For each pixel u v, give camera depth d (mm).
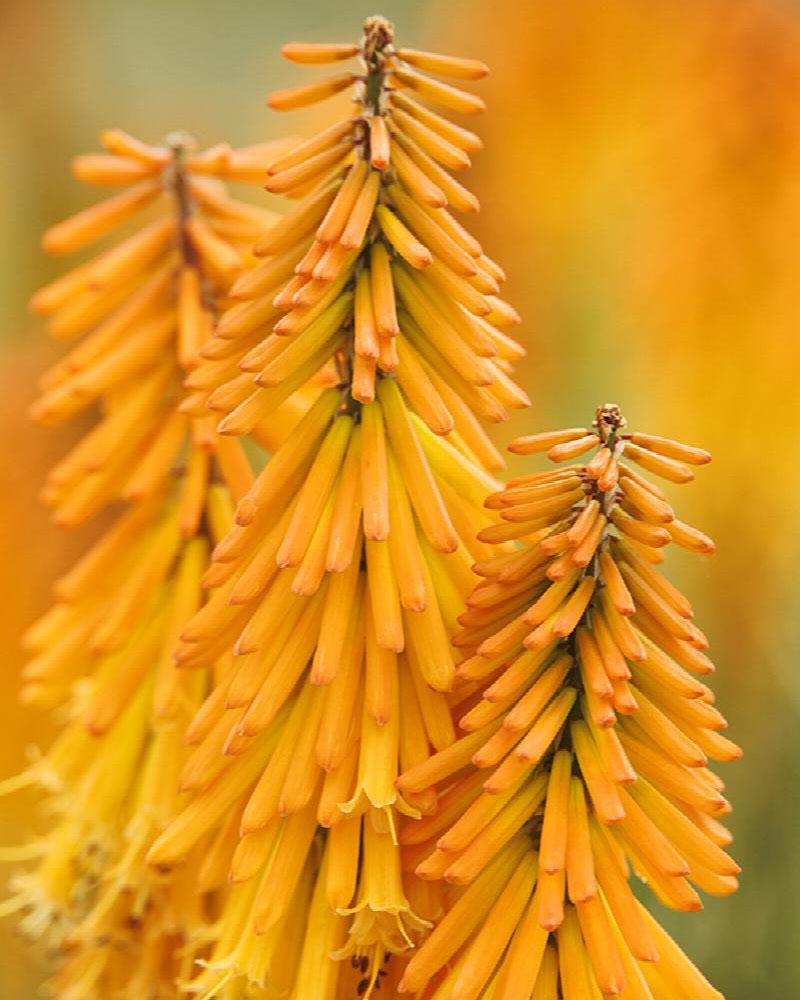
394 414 670
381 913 671
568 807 657
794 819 880
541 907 647
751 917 864
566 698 656
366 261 668
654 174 972
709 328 947
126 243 743
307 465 676
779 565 910
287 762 675
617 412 650
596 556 654
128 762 737
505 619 664
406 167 661
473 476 680
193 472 733
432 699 671
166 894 728
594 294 990
